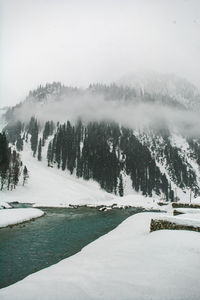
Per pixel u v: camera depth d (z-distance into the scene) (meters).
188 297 6.22
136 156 174.25
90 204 73.06
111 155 158.00
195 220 14.17
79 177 141.38
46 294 6.61
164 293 6.38
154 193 158.38
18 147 153.00
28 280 8.07
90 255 12.62
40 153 146.62
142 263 8.67
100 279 7.56
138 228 21.05
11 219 29.31
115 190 140.75
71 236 22.59
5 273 12.52
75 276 8.05
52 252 16.77
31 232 24.06
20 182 88.06
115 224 31.70
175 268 7.86
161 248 9.98
